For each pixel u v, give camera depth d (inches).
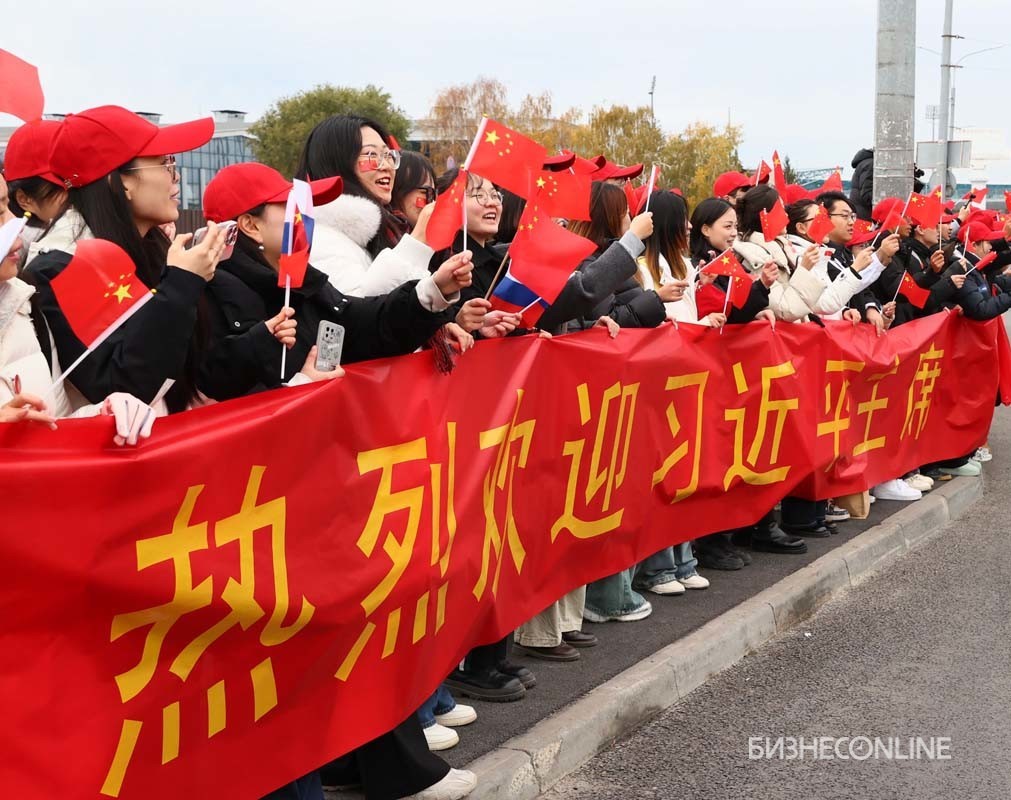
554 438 183.2
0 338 99.7
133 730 101.3
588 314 213.9
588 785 157.5
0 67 101.3
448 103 1712.6
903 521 301.0
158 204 119.1
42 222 122.1
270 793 122.8
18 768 92.9
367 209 149.9
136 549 98.9
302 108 1712.6
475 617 160.9
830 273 293.4
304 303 130.3
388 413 134.9
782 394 256.7
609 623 215.0
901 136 390.9
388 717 137.6
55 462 91.7
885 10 386.3
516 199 192.2
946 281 345.1
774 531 270.1
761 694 192.1
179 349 105.8
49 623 93.7
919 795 153.3
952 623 230.7
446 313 137.3
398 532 137.3
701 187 2081.7
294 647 120.7
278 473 115.5
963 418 359.9
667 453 221.1
